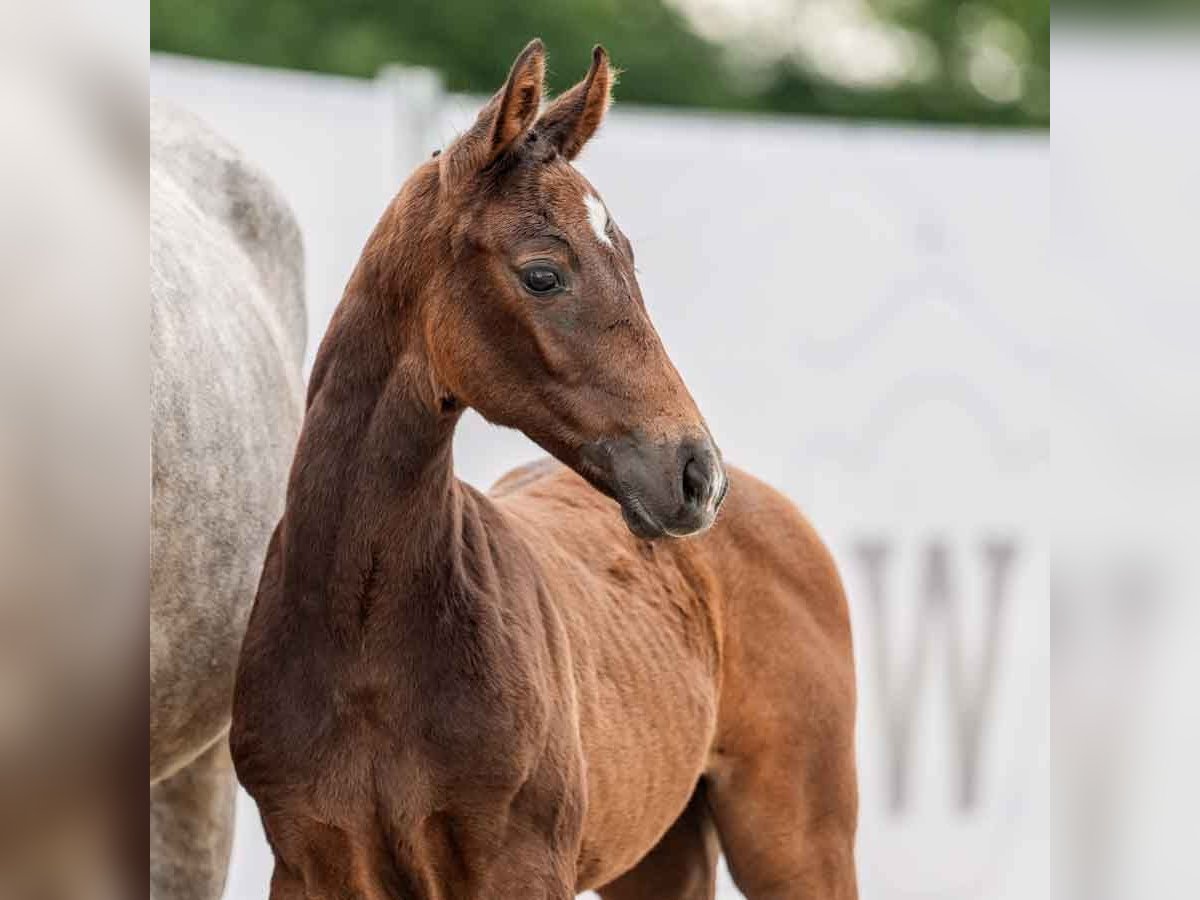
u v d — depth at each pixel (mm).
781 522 7281
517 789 5148
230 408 6312
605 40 22531
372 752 5098
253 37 20531
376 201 9633
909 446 10344
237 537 6289
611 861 6051
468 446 9703
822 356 10227
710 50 23688
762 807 6984
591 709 5762
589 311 4887
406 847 5152
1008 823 10344
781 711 7000
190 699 6188
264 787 5188
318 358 5355
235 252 7430
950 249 10406
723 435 10070
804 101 24094
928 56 24641
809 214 10227
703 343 10039
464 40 21328
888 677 10195
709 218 10086
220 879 7152
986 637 10391
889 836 10141
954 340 10398
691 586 6742
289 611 5176
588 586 6109
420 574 5086
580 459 4938
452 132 9734
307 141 9492
